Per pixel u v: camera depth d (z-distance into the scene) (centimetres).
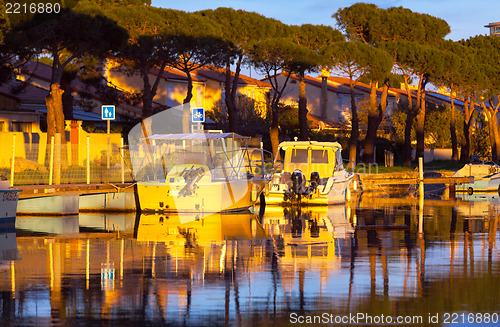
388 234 3434
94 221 4106
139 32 7169
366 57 8775
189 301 1931
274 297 1980
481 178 7462
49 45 5684
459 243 3086
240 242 3128
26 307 1850
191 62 8038
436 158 13550
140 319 1747
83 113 8288
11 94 7369
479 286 2122
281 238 3275
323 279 2230
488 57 12300
